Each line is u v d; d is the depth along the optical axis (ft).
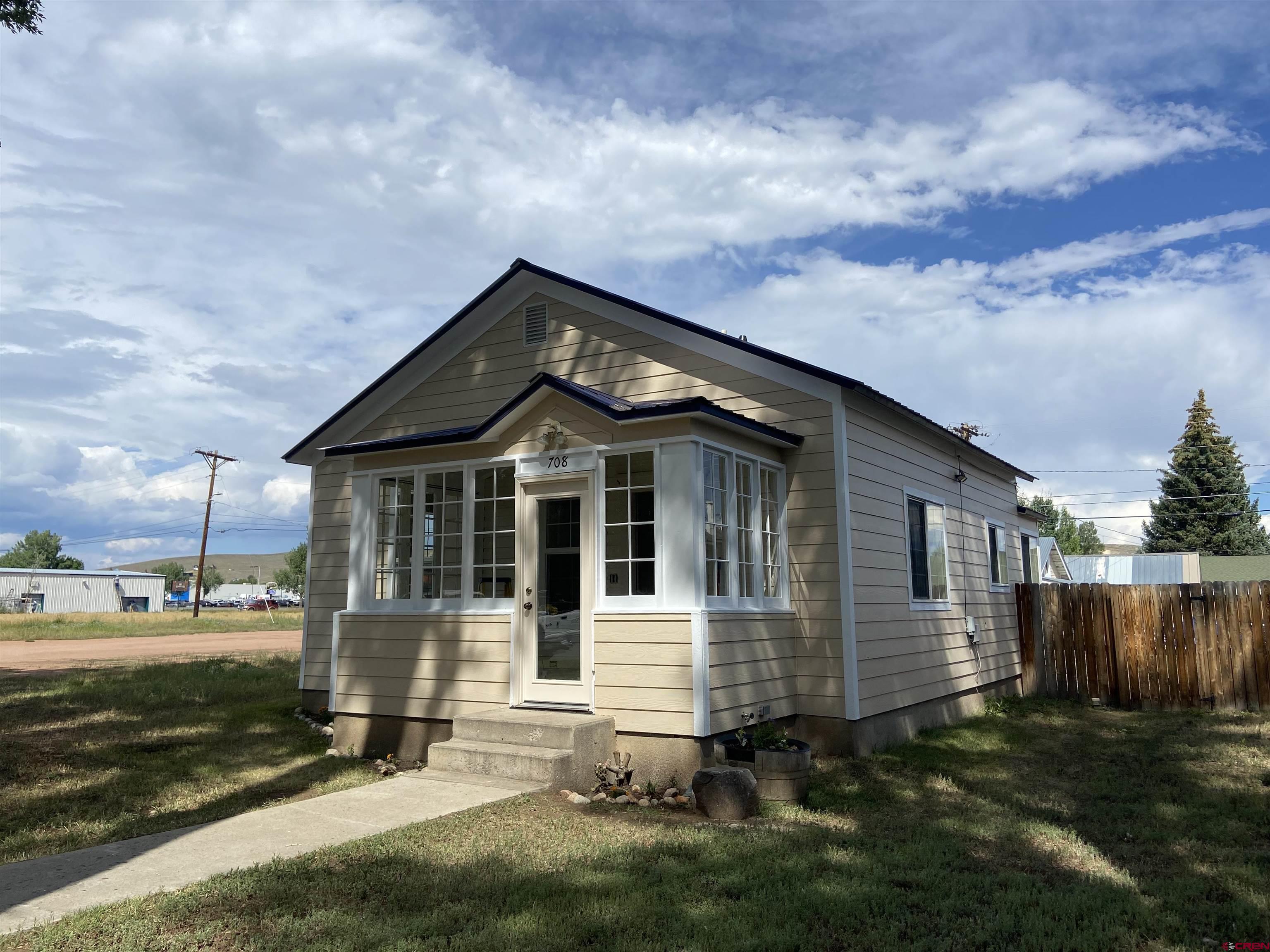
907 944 13.96
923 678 36.32
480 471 31.14
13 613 182.39
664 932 14.03
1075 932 14.48
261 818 20.30
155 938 13.24
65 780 27.27
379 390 39.11
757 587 28.99
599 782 24.71
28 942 13.05
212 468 162.71
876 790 25.36
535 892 15.51
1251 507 147.74
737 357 32.27
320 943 13.21
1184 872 17.90
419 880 16.03
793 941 13.73
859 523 31.50
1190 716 42.19
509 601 29.45
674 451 26.61
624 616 26.55
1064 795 24.86
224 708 41.93
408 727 30.76
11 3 31.83
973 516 45.98
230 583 491.31
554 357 35.14
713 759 25.23
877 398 32.12
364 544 32.86
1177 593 46.39
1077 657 48.70
